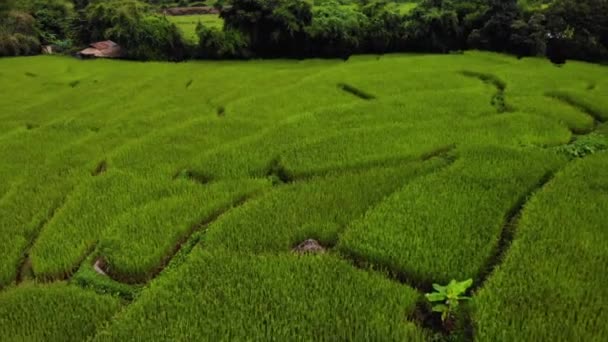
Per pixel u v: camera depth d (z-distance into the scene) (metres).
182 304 9.67
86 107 26.19
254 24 40.72
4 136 21.72
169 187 15.32
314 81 28.31
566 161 16.20
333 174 15.84
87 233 12.93
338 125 20.41
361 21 40.50
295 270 10.59
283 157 16.95
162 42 42.59
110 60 41.50
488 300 9.28
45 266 11.62
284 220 12.78
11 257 12.05
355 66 32.25
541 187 14.42
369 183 14.81
